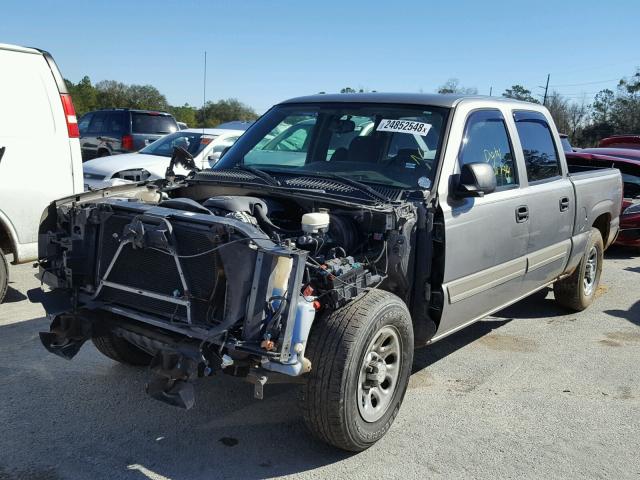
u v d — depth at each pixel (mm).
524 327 6438
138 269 3643
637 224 9836
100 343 4535
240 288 3238
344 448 3662
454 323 4504
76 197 4168
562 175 6027
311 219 3605
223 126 15766
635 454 3965
